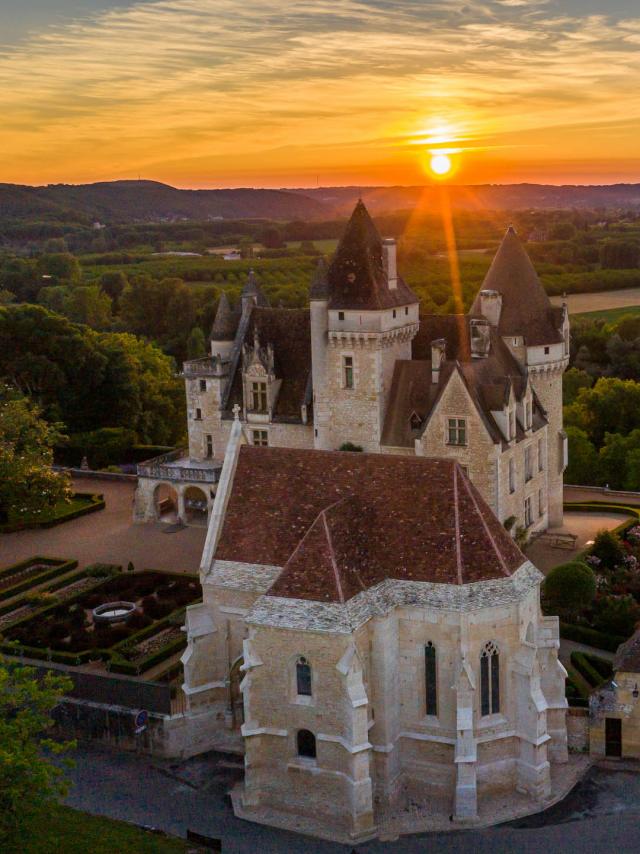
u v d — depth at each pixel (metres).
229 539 63.41
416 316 99.19
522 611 56.25
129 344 154.38
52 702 52.72
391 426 94.69
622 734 59.97
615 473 122.88
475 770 55.19
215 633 63.28
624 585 82.06
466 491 59.16
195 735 63.50
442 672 56.00
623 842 52.41
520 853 51.97
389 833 54.19
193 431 108.94
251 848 53.16
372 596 56.19
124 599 85.88
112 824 54.62
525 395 94.44
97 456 134.62
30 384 139.00
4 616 84.19
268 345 102.25
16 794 47.09
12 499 105.81
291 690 55.47
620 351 175.75
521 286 99.50
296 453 64.19
